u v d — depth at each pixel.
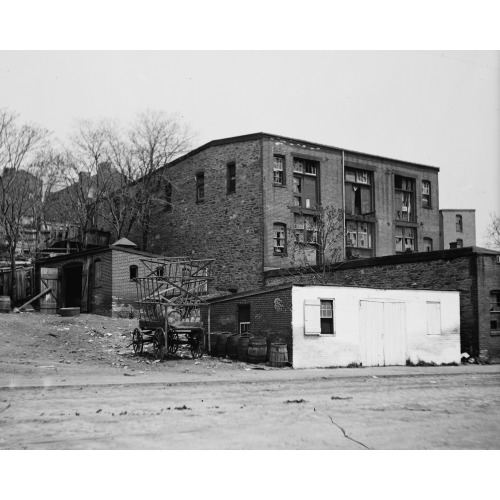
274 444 8.73
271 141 35.03
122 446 8.46
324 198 37.28
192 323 20.58
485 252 23.98
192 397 12.90
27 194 37.34
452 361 23.50
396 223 41.47
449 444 9.05
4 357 19.03
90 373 16.47
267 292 21.03
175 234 38.91
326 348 20.58
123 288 30.56
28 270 35.19
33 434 9.08
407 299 22.75
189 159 38.53
